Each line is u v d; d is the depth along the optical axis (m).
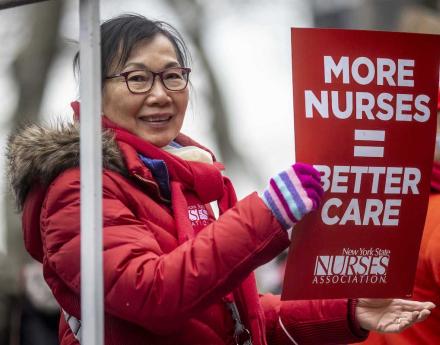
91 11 5.66
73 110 6.62
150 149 6.45
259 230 5.90
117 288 5.93
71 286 6.11
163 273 5.88
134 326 6.22
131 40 6.50
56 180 6.22
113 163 6.32
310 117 6.17
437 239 7.71
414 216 6.36
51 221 6.15
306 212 5.93
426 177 6.36
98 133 5.66
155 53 6.52
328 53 6.20
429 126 6.35
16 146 6.41
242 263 5.89
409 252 6.37
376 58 6.26
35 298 10.73
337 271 6.27
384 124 6.27
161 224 6.29
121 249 5.98
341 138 6.21
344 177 6.22
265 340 6.50
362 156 6.24
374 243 6.31
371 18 24.36
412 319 6.61
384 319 6.65
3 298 10.69
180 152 6.70
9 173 6.58
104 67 6.55
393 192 6.31
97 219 5.63
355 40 6.23
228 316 6.46
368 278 6.33
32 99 23.67
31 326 10.73
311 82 6.18
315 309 6.83
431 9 20.67
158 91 6.50
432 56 6.34
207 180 6.54
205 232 5.94
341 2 25.88
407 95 6.31
